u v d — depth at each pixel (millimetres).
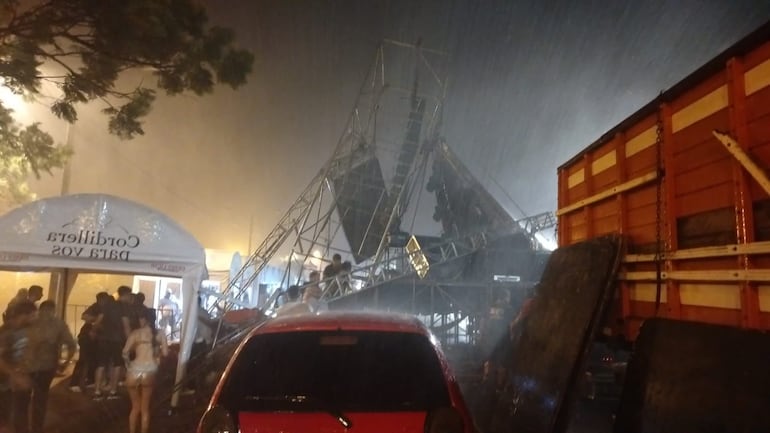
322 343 3572
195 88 9344
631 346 4715
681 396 3465
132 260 8852
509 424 5980
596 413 7031
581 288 5281
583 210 6102
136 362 7398
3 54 8086
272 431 3129
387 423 3162
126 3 8164
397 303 14461
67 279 10078
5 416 7164
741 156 3191
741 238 3250
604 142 5488
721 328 3311
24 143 11555
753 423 2865
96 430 7527
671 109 4168
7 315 8211
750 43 3193
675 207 4070
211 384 9156
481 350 12945
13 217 8438
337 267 14773
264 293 19750
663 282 4184
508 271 15250
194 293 9102
